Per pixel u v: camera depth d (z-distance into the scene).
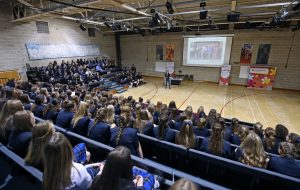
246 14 9.23
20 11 9.23
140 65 16.97
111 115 3.42
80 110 3.17
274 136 3.16
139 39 16.33
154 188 1.84
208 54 13.80
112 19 10.49
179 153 2.85
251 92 11.45
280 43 11.62
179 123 3.84
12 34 9.42
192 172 2.76
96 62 13.91
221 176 2.59
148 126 3.32
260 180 2.24
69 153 1.37
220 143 2.62
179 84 13.48
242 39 12.59
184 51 14.59
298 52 11.29
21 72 9.95
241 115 7.65
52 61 11.46
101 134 2.73
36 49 10.53
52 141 1.33
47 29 11.01
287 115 7.68
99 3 5.62
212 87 12.77
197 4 8.13
